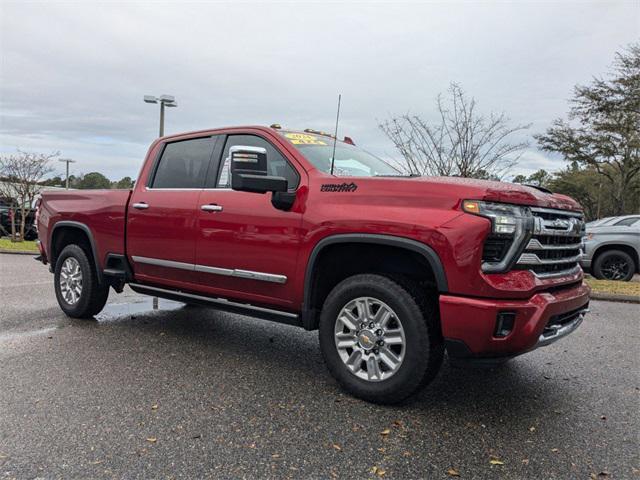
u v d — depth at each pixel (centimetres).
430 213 310
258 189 357
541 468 261
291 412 321
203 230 426
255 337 507
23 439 278
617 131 2252
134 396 341
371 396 335
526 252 309
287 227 372
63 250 571
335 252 363
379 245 337
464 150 1081
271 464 258
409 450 276
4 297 689
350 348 351
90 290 543
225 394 349
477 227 295
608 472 258
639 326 611
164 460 259
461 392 368
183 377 382
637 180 2655
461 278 297
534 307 299
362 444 281
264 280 387
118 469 250
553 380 400
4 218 1998
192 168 462
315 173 374
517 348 299
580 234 366
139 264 492
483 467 261
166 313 611
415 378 317
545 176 3728
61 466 251
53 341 471
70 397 337
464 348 301
